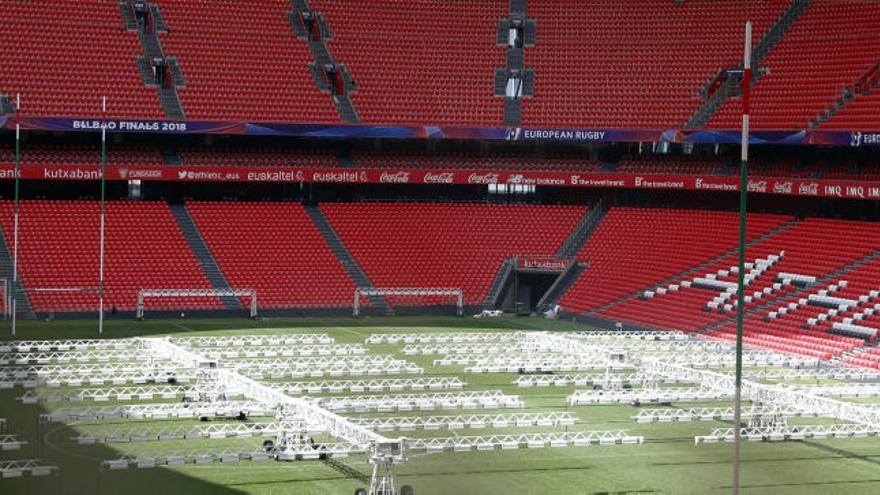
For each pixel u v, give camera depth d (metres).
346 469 52.34
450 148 124.00
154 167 110.25
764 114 113.50
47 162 109.25
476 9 130.12
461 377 77.81
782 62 117.88
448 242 117.56
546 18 129.75
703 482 51.44
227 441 57.59
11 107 109.88
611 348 82.31
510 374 79.56
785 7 123.50
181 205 114.75
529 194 126.25
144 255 107.56
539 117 121.56
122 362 78.19
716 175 112.56
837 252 100.75
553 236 119.19
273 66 121.31
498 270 116.00
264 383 73.12
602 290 111.19
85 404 65.31
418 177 116.75
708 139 112.62
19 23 116.94
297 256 112.06
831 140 103.81
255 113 116.75
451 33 128.12
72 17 119.12
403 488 47.12
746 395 66.12
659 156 121.56
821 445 59.66
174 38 120.81
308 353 85.69
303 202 119.56
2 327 95.25
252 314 105.12
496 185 125.75
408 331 99.62
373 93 121.69
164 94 115.81
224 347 87.81
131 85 115.44
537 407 67.88
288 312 107.25
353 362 80.12
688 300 103.94
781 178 106.38
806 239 104.81
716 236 111.44
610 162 122.69
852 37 115.81
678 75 122.50
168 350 77.81
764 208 116.19
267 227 114.50
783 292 98.81
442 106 121.88
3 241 104.88
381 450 47.72
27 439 56.91
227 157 117.25
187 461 52.75
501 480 51.28
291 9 126.62
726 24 124.94
